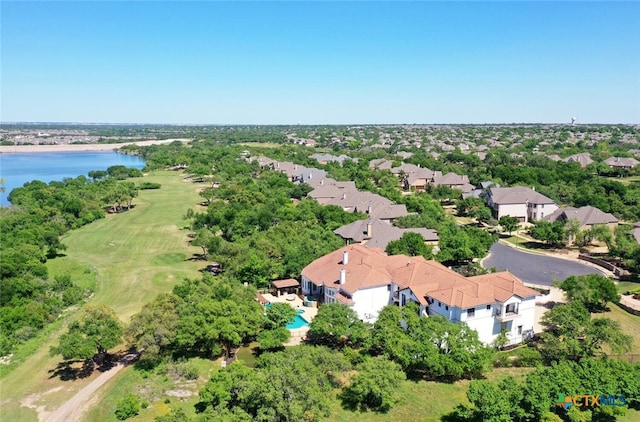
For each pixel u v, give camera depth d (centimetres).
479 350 5944
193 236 13012
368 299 7475
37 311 7700
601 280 7762
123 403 5403
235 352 6612
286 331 6612
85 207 15225
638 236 10575
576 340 6172
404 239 9556
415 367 6256
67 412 5462
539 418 4888
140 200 18212
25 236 11269
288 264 8975
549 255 11062
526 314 6825
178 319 6594
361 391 5262
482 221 14150
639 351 6500
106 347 6206
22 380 6159
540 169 19525
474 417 5016
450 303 6475
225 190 17000
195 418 4844
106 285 9438
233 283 7931
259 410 4547
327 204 14450
